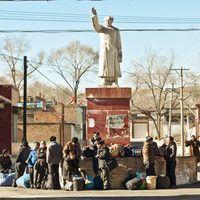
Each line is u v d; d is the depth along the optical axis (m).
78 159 21.77
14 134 48.59
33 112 73.69
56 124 64.38
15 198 18.92
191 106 89.12
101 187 21.70
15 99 44.47
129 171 22.16
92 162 22.27
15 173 23.69
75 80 97.94
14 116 48.22
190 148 28.42
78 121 74.06
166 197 19.03
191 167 24.81
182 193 20.34
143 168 22.80
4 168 24.47
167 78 84.44
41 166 22.19
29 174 22.52
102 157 21.56
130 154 22.97
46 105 80.06
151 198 18.69
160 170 22.91
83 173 21.83
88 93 26.23
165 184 22.11
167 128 93.44
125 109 26.16
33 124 64.62
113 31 26.56
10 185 23.47
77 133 72.81
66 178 21.73
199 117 66.56
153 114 95.81
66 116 77.62
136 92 90.06
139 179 21.69
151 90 89.00
